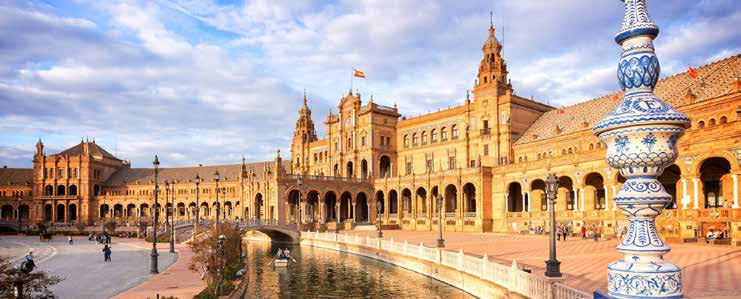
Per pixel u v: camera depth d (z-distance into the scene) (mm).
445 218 88062
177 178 157500
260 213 104000
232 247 42406
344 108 114188
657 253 9633
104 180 159875
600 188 66312
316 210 110375
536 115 92875
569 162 65688
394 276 42688
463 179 85000
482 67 94875
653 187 9750
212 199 148125
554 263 22438
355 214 105000
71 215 153125
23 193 156500
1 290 17188
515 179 76750
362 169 109250
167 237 81812
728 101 53000
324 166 123750
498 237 67062
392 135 110625
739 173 43031
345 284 39750
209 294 29062
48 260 51656
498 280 28828
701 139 46906
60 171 151125
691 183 48031
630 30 10188
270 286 39531
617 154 10039
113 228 112125
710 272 28062
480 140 91562
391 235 77250
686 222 47812
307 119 139250
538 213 71438
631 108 9836
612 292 10008
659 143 9617
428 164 102750
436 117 101688
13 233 114938
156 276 38094
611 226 58469
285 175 94938
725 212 44156
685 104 57875
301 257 59906
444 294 33812
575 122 78688
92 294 30531
